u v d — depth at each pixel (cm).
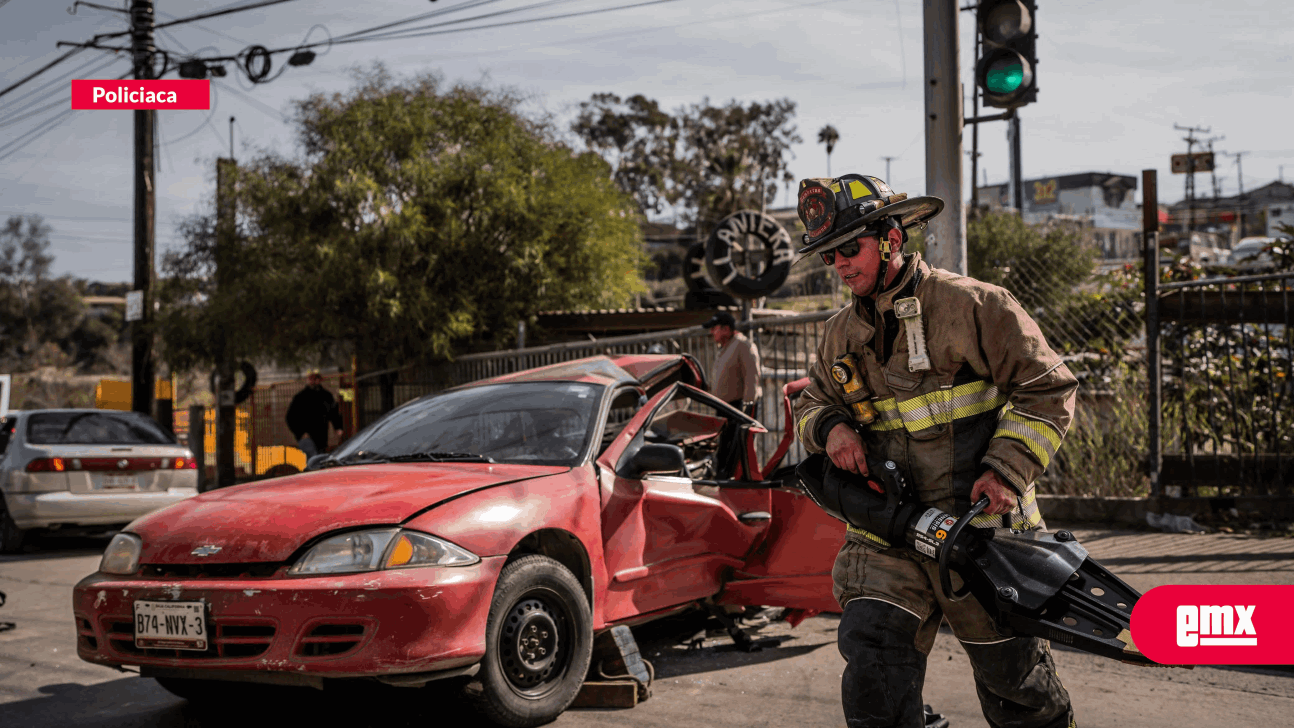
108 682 447
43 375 5722
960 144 607
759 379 697
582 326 1376
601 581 397
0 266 6400
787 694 400
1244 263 924
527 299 1432
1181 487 745
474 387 500
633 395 495
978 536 215
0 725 383
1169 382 794
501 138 1471
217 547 337
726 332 705
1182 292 736
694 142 6034
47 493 949
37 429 1004
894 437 233
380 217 1343
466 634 328
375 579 316
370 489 362
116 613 346
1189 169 6556
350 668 311
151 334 1514
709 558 457
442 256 1383
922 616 225
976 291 221
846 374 234
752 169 5900
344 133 1429
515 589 349
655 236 5844
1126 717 354
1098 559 589
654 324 1336
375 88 1511
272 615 317
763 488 450
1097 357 845
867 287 230
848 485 233
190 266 1523
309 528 332
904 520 219
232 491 396
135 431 1067
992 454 213
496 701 340
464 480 373
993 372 221
